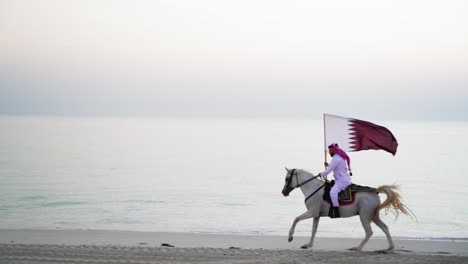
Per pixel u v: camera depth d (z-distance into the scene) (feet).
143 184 196.75
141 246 72.13
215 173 244.42
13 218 119.34
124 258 60.75
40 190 172.76
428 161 330.34
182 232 93.50
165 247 70.64
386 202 66.74
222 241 82.07
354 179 225.35
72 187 182.70
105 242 79.41
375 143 72.69
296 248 74.08
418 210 140.05
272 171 257.96
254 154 379.14
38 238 82.74
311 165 294.05
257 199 161.79
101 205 143.43
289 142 583.58
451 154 396.78
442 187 196.44
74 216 123.95
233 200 159.02
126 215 127.13
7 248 67.26
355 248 68.13
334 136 73.31
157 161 305.32
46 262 57.82
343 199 67.51
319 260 60.49
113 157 325.21
